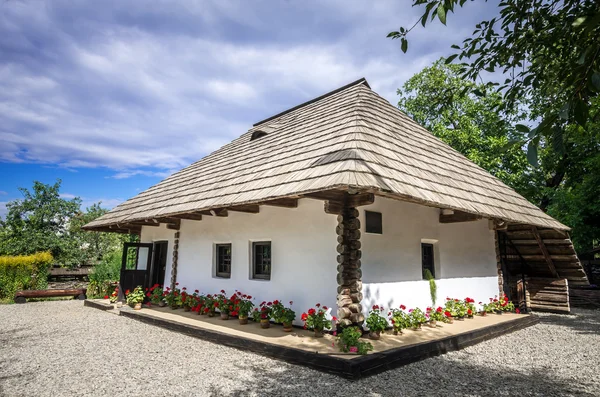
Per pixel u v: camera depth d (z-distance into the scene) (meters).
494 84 3.43
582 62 1.91
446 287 8.15
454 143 18.22
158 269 11.76
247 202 6.21
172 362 5.46
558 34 2.83
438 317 7.34
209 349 6.16
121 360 5.62
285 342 5.78
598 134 6.09
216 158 12.14
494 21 3.08
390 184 5.25
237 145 12.38
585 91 1.95
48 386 4.55
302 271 6.88
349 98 9.59
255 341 5.87
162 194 11.27
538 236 9.98
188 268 10.02
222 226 9.04
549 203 17.05
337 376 4.68
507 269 10.88
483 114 17.48
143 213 10.12
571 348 6.46
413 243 7.47
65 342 6.87
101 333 7.63
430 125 20.00
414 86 20.12
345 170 5.12
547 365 5.45
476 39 3.21
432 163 8.02
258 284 7.77
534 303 11.20
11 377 4.91
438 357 5.68
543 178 16.48
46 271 14.95
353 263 6.04
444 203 6.02
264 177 7.18
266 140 10.48
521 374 5.02
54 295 13.38
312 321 6.00
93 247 21.77
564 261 10.57
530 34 3.03
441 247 8.23
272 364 5.25
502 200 8.86
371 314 6.05
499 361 5.60
